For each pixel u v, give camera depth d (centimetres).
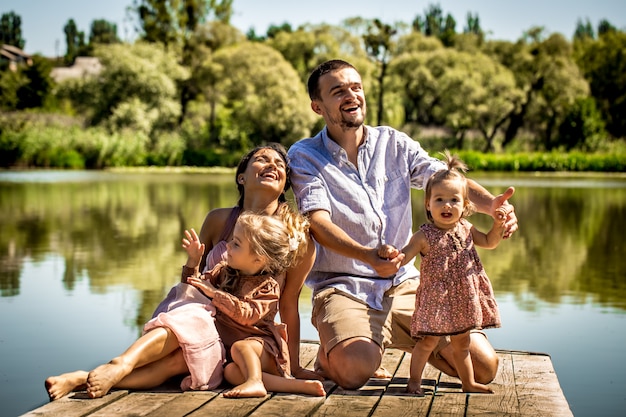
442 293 296
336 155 346
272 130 3809
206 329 297
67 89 3725
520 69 4266
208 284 306
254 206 333
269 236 301
